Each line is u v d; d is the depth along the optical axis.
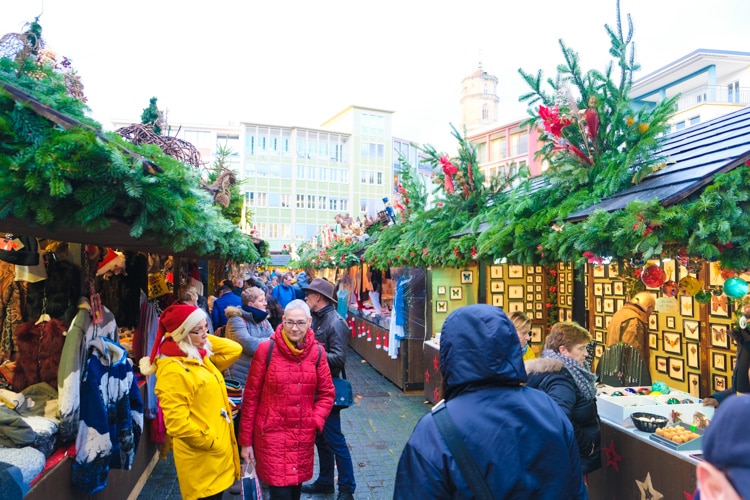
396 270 9.34
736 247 2.96
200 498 2.95
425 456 1.52
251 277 11.06
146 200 2.20
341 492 4.09
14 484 2.20
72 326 3.16
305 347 3.37
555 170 4.63
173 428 2.81
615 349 4.93
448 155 6.86
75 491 3.13
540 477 1.48
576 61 4.36
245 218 9.90
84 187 2.04
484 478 1.46
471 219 6.43
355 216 45.66
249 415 3.31
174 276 6.94
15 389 3.32
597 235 3.33
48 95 2.32
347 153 46.28
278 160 43.69
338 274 18.03
